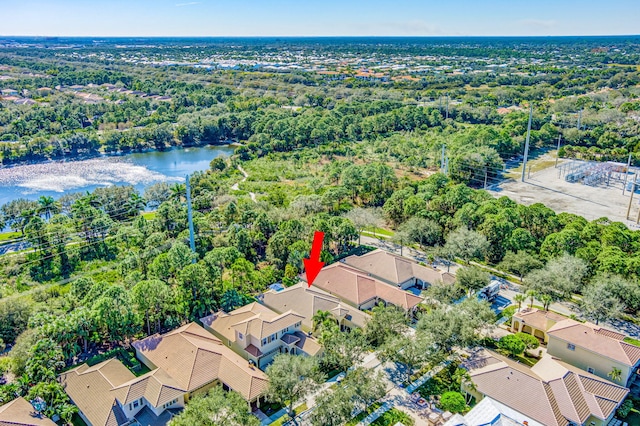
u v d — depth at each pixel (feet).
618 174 555.69
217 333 250.37
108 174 599.16
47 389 193.26
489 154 535.19
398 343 217.77
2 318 249.55
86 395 200.23
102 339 248.32
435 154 596.70
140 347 234.38
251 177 545.44
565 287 272.31
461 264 345.10
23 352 215.92
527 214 363.15
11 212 411.75
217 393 185.47
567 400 194.80
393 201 413.59
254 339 233.55
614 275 276.00
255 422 175.11
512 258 314.14
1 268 326.03
